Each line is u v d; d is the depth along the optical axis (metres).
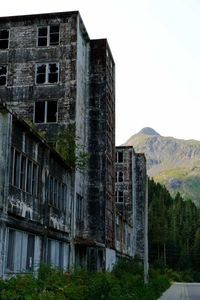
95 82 39.81
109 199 40.81
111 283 18.58
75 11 36.53
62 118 34.78
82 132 37.59
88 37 39.59
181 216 140.75
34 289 12.73
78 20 36.59
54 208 27.98
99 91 39.62
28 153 23.28
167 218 136.12
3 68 36.38
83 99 38.28
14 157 21.36
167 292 38.94
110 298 16.50
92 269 35.81
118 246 50.41
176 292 39.66
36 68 36.03
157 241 113.19
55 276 19.09
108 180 40.34
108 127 40.88
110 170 41.78
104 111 39.25
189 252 120.69
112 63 44.00
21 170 22.55
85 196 37.81
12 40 36.66
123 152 69.44
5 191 19.80
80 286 16.69
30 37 36.53
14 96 35.66
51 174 27.72
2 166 19.69
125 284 25.12
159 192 159.75
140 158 76.69
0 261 19.19
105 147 38.78
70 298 15.03
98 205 38.03
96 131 39.09
